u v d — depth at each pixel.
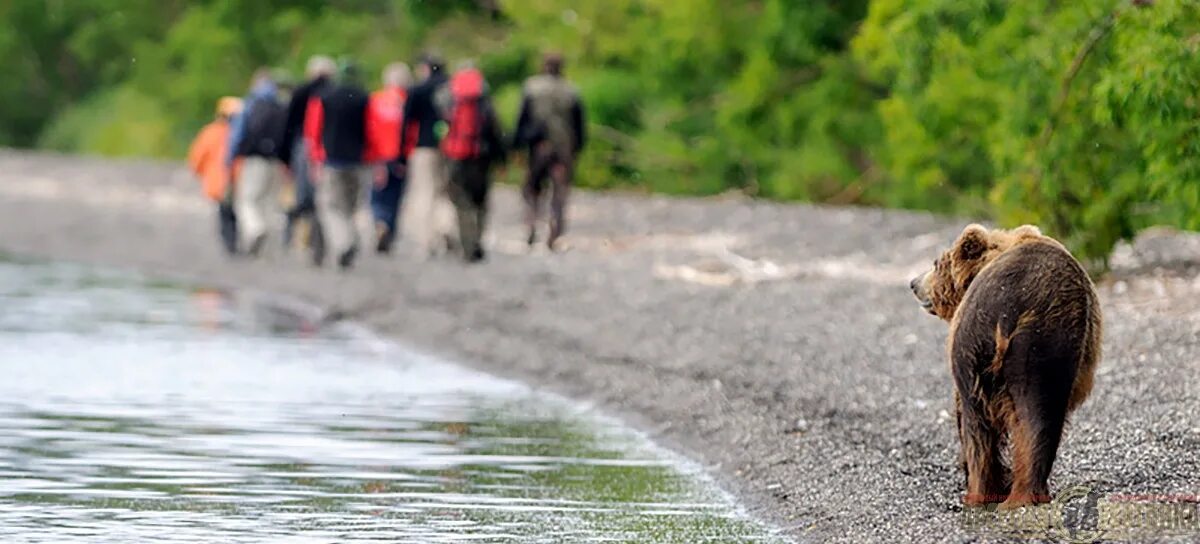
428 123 69.56
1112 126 49.88
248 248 74.88
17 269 77.38
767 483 32.62
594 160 105.25
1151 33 43.41
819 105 95.38
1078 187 51.34
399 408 40.94
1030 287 25.98
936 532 26.73
